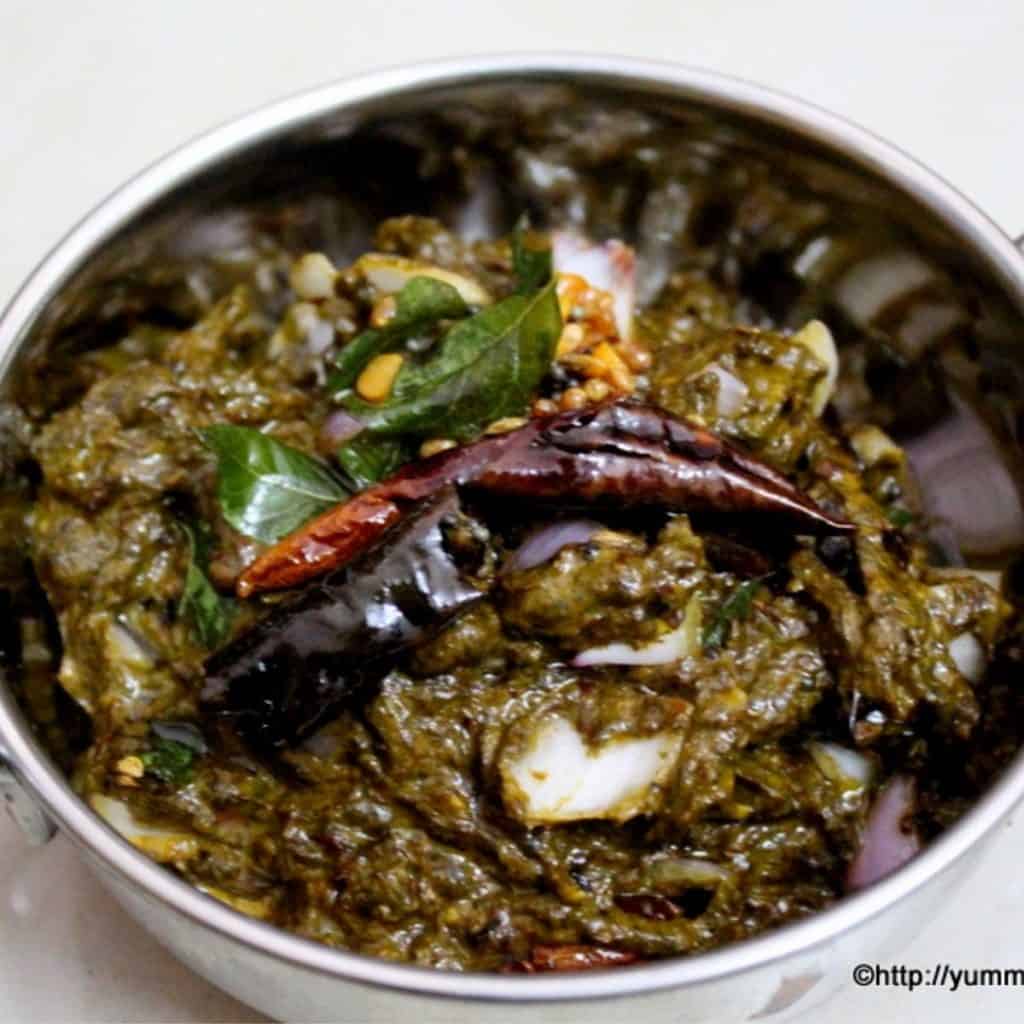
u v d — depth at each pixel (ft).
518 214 1.12
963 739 0.96
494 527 0.95
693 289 1.12
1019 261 0.98
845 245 1.06
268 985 0.87
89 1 1.32
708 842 0.94
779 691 0.95
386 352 1.03
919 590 0.97
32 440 1.01
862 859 0.95
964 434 1.04
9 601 0.99
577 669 0.95
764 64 1.29
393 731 0.93
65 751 1.00
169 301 1.08
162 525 1.00
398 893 0.92
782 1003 0.89
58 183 1.25
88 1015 0.99
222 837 0.95
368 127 1.05
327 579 0.93
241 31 1.32
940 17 1.31
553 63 1.04
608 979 0.82
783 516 0.96
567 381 1.02
